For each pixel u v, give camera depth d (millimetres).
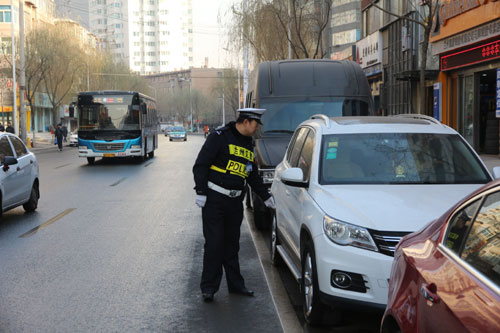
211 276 5895
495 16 17781
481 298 2219
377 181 5633
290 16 25578
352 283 4531
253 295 6078
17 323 5156
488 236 2465
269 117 11531
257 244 8703
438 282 2611
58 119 81562
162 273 6910
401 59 28828
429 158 5902
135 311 5516
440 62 23406
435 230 3104
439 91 23484
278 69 12180
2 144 10609
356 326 5141
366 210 4777
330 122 6527
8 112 59562
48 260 7527
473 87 21312
